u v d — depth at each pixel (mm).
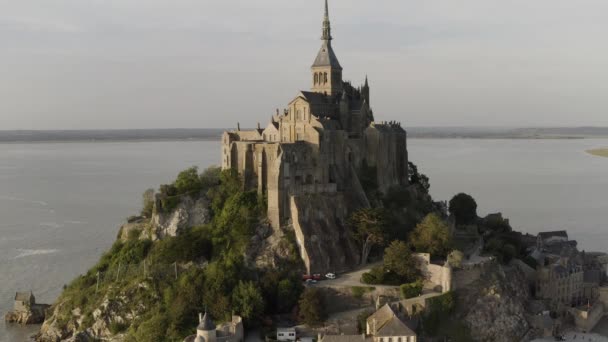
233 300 199375
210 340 178125
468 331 199000
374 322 182125
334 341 173750
